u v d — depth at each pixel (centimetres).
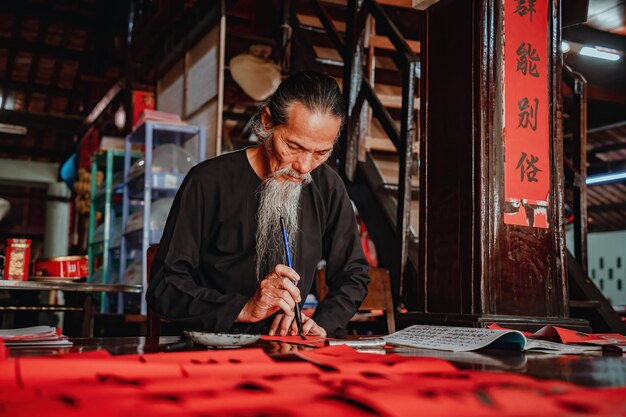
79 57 905
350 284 193
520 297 206
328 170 202
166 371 83
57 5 828
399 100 434
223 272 183
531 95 215
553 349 132
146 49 686
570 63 565
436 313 210
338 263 201
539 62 218
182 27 592
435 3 227
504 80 211
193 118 561
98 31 866
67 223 1170
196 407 60
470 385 76
